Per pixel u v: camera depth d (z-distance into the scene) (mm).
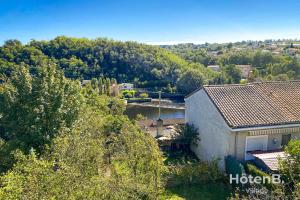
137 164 15859
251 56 131625
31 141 20781
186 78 94688
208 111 24844
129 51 116188
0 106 22688
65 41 114688
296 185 12727
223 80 94375
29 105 21828
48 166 11516
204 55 167500
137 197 13555
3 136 24484
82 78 101688
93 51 113438
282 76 77438
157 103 84625
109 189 12547
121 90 97625
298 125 21844
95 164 14531
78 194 10766
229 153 21672
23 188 10391
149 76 109375
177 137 28516
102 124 25734
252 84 26688
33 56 87062
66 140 14930
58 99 22094
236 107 23062
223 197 19016
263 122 21391
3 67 73562
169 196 18953
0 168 18922
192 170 20656
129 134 18875
